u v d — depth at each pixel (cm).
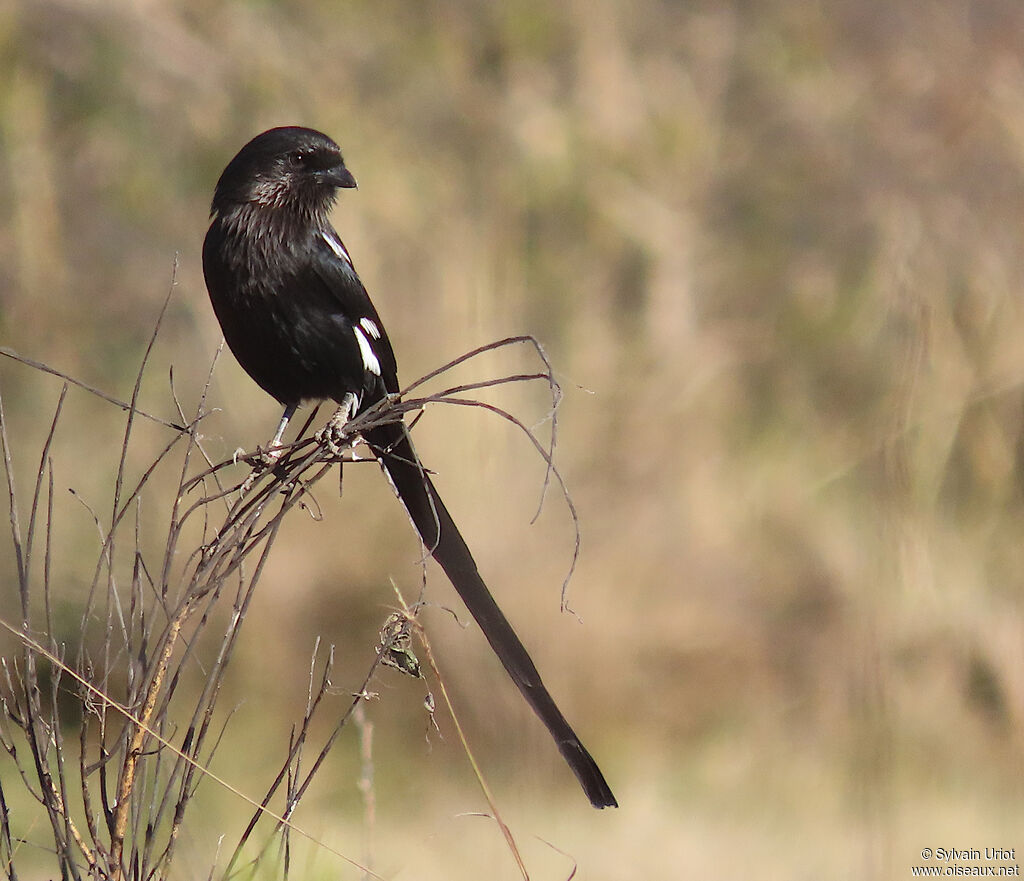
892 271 1458
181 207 1697
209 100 1731
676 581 1323
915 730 1152
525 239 1731
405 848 1016
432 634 1220
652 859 1004
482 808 1101
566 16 1900
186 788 546
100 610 1202
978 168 1644
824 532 1359
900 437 1215
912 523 1213
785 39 1973
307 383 760
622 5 1945
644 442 1462
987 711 1190
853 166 1764
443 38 1852
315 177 743
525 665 602
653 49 1952
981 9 1811
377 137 1734
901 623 1200
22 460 1379
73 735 984
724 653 1288
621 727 1248
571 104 1859
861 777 1063
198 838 700
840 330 1584
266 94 1745
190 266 1619
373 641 1258
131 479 1325
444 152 1769
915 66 1828
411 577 1262
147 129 1700
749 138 1906
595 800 566
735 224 1828
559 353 1598
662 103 1900
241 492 561
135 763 542
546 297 1677
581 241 1766
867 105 1844
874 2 1895
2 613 1224
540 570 1292
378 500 1309
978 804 1082
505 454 1353
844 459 1430
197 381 1453
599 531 1350
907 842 1016
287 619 1262
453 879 961
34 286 1563
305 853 754
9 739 557
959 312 1434
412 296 1496
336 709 1222
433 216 1614
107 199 1656
